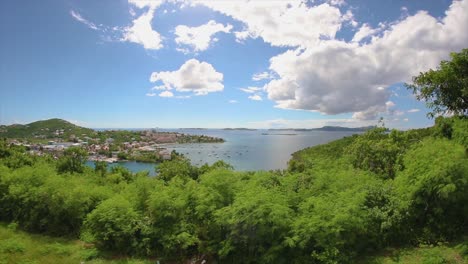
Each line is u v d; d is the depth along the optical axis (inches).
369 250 281.1
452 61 376.5
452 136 374.0
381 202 307.0
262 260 256.7
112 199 349.1
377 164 479.8
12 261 293.3
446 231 286.5
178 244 300.8
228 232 280.5
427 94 401.4
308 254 257.9
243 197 282.2
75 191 390.0
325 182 345.4
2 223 421.7
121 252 321.1
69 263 295.7
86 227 358.0
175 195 343.9
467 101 377.1
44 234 388.8
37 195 398.9
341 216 249.9
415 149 377.1
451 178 274.7
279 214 256.5
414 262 251.3
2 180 454.9
